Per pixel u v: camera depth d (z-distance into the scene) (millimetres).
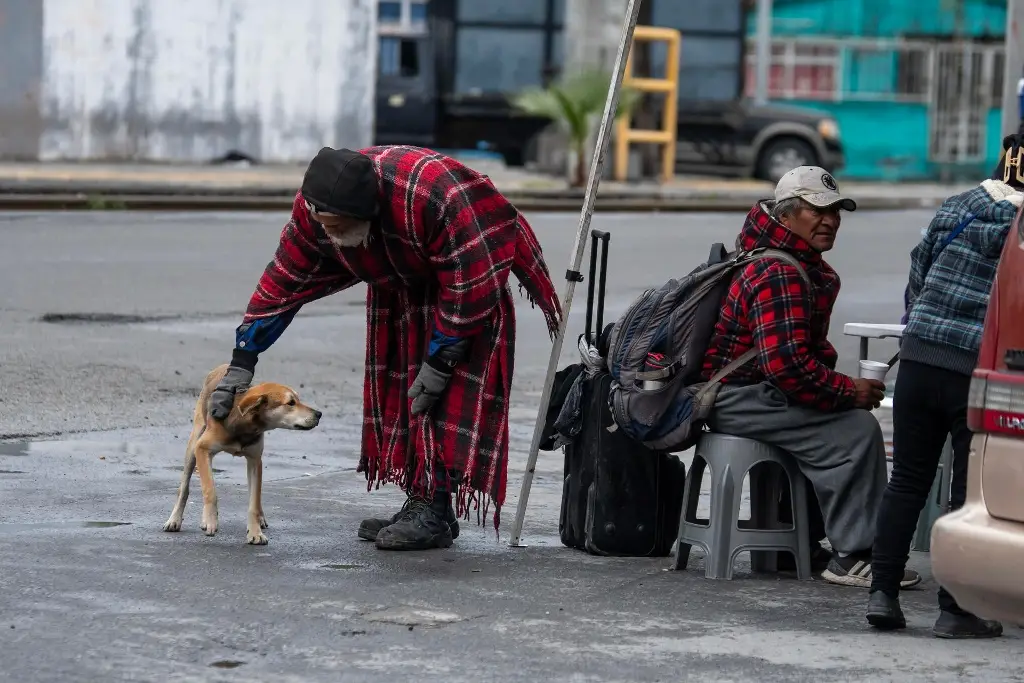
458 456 10711
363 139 49594
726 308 10352
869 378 11422
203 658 8258
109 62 47844
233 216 36656
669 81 47594
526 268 10898
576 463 11117
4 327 20578
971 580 7672
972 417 7832
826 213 10273
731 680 8125
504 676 8102
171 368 18250
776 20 60156
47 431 14688
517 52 48281
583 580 10227
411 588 9852
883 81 60469
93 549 10484
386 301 11094
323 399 17109
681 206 42844
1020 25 17875
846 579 10297
